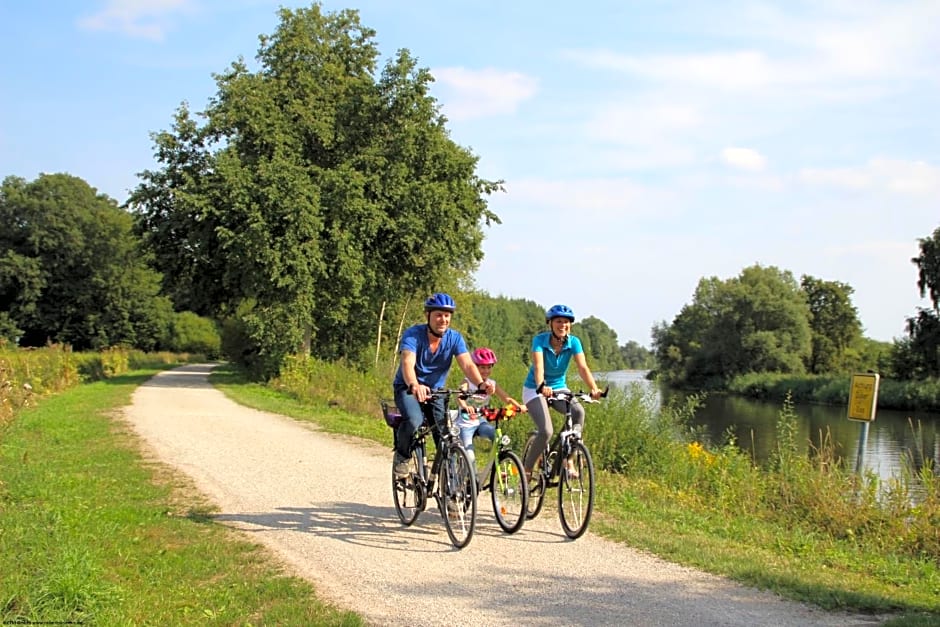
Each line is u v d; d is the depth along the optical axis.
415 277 35.16
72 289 65.62
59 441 12.60
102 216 67.06
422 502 7.03
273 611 4.96
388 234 32.69
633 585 5.54
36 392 22.06
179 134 32.94
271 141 31.06
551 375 7.30
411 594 5.33
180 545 6.55
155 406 19.75
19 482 8.48
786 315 68.94
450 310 6.83
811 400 55.53
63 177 65.88
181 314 75.94
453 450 6.66
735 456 11.95
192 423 15.80
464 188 34.00
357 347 37.50
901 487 8.90
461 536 6.61
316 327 33.31
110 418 16.31
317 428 15.35
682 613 4.98
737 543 7.09
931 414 43.94
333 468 10.55
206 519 7.50
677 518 8.04
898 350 56.97
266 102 31.91
